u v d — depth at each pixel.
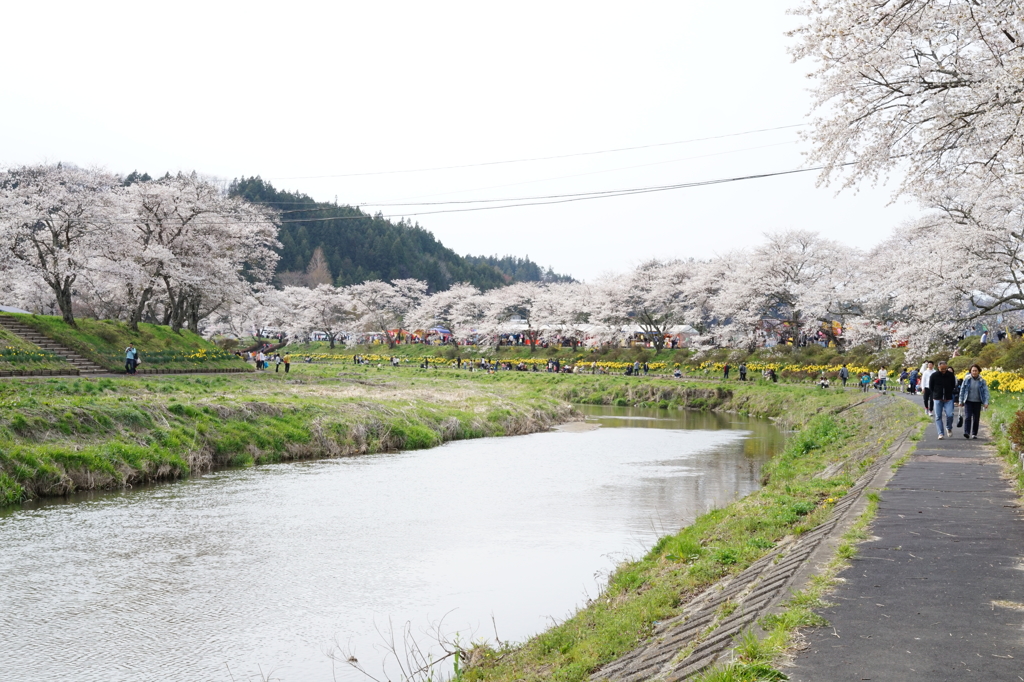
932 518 9.39
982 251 31.17
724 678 4.60
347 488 19.09
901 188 13.34
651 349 84.38
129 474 18.61
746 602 6.82
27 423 18.05
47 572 11.73
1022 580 6.72
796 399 43.88
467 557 12.88
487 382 63.75
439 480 20.53
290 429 24.88
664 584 9.34
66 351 36.50
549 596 10.88
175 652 8.91
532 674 7.27
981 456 15.21
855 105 12.70
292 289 123.06
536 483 20.30
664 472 22.50
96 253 42.03
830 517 10.38
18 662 8.57
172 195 47.03
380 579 11.66
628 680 5.85
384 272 176.38
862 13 11.21
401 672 8.29
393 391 40.28
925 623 5.59
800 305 62.38
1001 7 10.70
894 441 19.09
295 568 12.20
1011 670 4.70
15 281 42.56
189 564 12.32
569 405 46.03
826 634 5.38
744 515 12.55
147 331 46.69
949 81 11.91
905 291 39.09
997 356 38.00
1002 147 11.88
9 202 37.75
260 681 8.16
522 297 105.81
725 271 76.31
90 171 41.53
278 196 186.12
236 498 17.52
